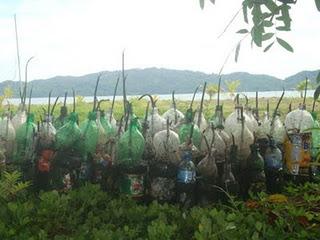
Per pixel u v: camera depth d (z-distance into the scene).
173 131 4.64
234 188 4.27
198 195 4.23
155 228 2.72
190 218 3.04
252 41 3.10
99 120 5.03
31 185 4.60
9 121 4.98
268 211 3.45
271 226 3.04
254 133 5.11
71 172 4.57
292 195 4.15
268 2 3.07
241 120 4.82
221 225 2.81
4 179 4.11
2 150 4.88
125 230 2.88
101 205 3.62
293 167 4.78
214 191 4.23
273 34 3.09
